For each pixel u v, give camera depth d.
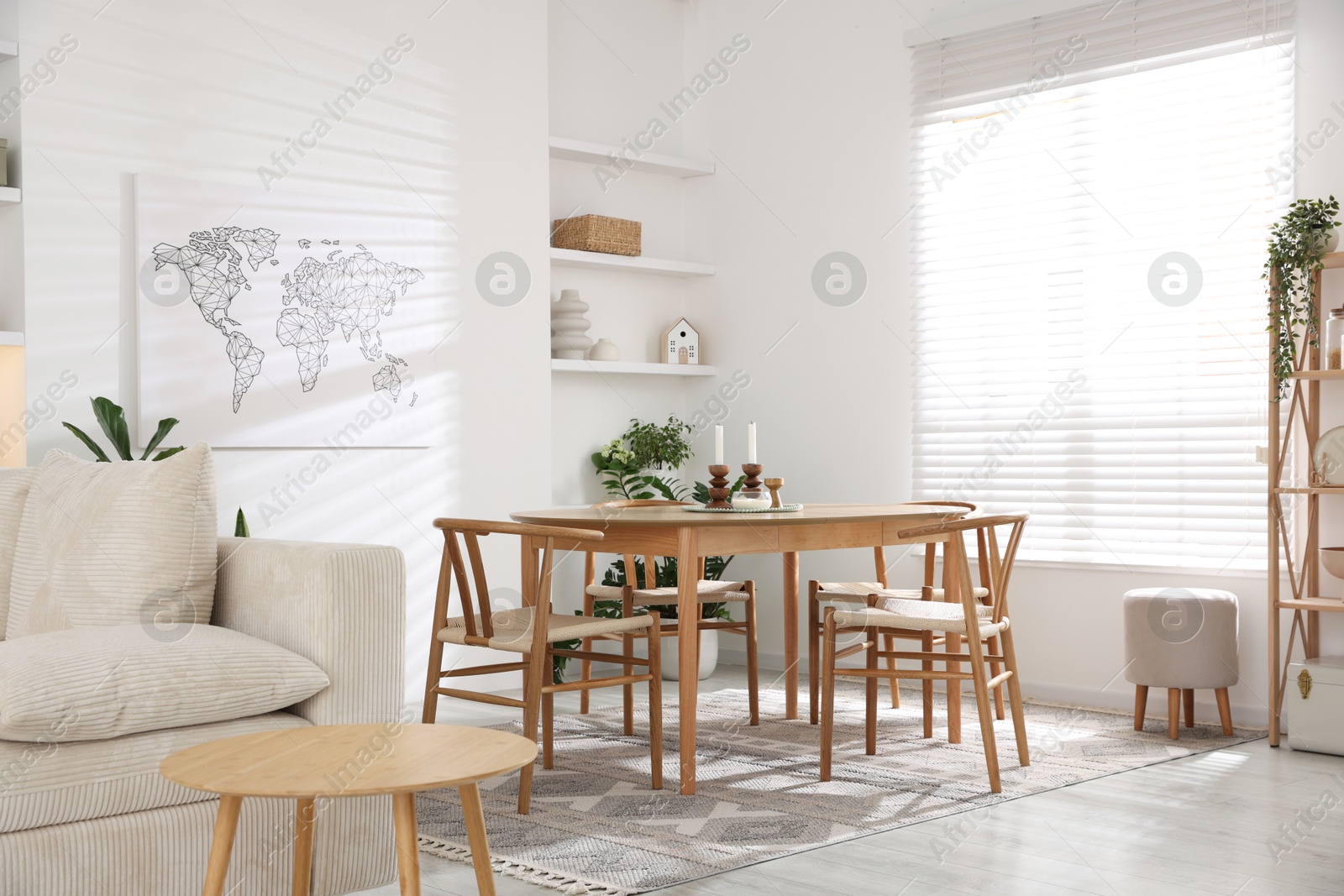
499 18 4.82
